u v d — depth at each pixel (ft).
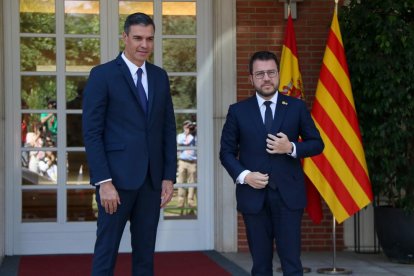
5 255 28.43
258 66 17.01
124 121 16.02
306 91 29.35
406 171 26.48
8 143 28.53
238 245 29.14
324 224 29.45
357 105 26.53
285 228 16.87
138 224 16.35
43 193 28.78
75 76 29.09
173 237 29.43
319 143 17.22
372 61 25.70
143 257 16.43
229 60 29.04
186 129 29.66
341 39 25.89
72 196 28.96
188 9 29.73
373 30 25.98
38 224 28.73
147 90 16.28
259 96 17.28
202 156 29.60
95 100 15.88
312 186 26.22
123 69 16.11
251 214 16.97
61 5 29.01
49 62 28.96
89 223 28.96
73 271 25.36
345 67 25.62
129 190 15.85
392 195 26.91
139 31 15.88
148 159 16.10
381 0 25.85
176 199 29.53
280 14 29.32
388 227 26.58
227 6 29.04
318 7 29.40
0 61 27.89
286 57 26.71
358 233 29.45
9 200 28.50
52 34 28.96
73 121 29.01
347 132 25.29
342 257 28.43
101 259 16.02
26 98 28.78
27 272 25.18
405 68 25.62
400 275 24.63
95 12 29.30
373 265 26.68
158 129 16.37
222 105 29.07
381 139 25.95
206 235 29.63
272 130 16.98
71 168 28.96
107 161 15.90
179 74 29.58
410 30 25.38
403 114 25.67
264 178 16.48
